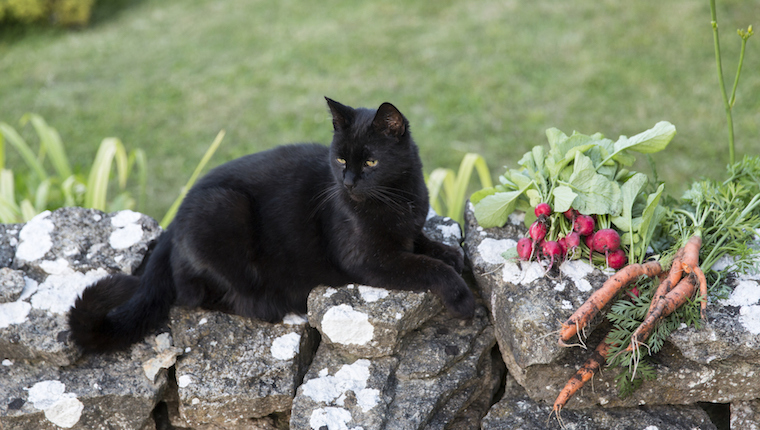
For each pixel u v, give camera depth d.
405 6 8.46
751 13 7.18
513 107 6.19
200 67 7.41
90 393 2.01
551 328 1.88
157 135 6.16
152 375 2.07
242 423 2.12
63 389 2.02
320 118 6.25
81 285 2.27
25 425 1.99
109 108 6.62
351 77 6.93
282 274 2.31
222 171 2.40
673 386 1.97
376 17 8.26
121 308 2.19
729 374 1.93
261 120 6.30
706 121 5.68
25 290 2.21
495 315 2.13
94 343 2.05
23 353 2.06
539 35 7.38
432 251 2.38
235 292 2.28
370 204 2.23
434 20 8.03
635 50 6.83
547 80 6.53
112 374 2.08
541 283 2.03
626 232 2.08
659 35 7.04
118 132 6.22
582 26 7.43
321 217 2.30
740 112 5.76
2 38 8.42
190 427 2.22
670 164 5.23
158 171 5.67
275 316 2.26
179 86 7.00
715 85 6.14
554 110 6.07
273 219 2.29
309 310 2.12
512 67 6.79
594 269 2.08
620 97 6.15
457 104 6.30
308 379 2.05
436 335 2.17
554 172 2.16
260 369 2.07
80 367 2.09
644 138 2.10
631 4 7.73
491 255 2.22
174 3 9.34
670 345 1.99
